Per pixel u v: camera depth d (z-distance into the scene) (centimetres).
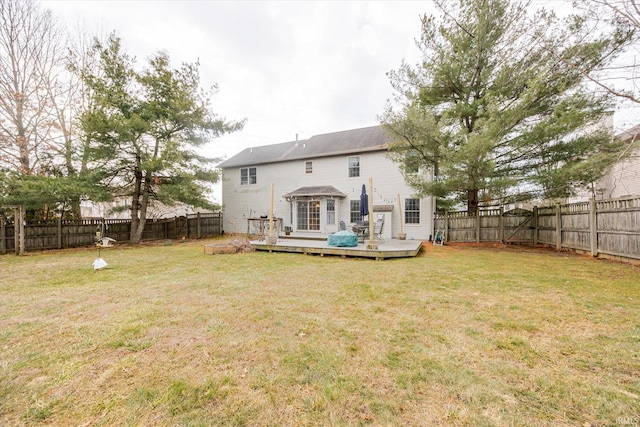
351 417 164
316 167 1500
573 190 880
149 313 337
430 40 957
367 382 197
